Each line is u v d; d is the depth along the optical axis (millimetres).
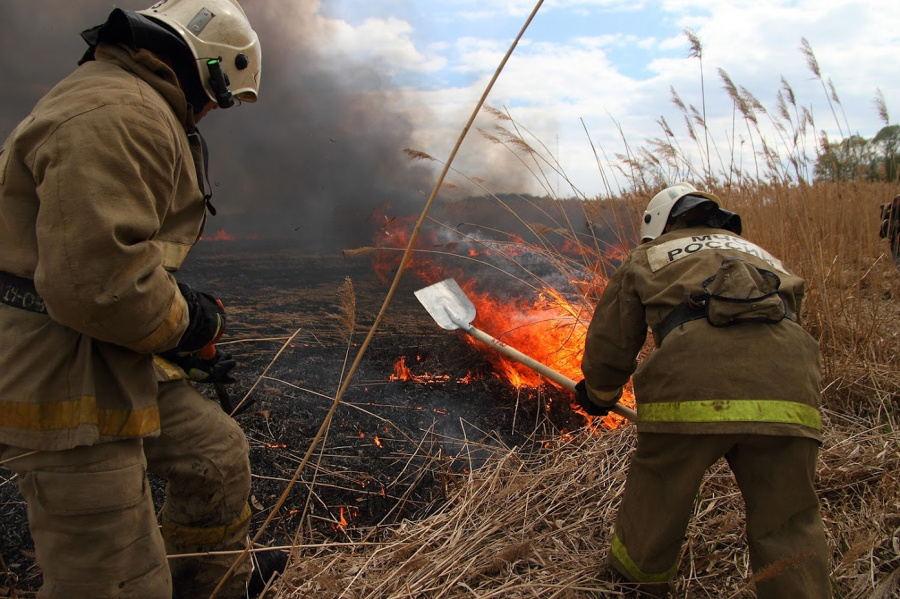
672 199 2191
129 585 1430
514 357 2590
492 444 3213
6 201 1338
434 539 2305
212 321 1585
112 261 1252
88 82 1379
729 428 1620
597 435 3172
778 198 4281
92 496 1364
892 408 3244
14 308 1355
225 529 1835
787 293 1831
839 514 2404
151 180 1368
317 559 2209
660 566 1877
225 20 1677
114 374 1416
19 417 1321
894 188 5371
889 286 4516
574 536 2383
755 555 1694
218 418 1811
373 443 3100
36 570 2111
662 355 1780
